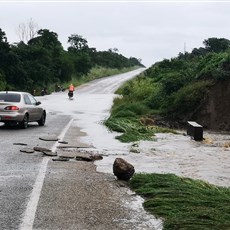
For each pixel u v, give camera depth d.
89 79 96.25
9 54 62.72
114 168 8.80
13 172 9.17
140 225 5.93
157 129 19.61
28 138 15.16
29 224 5.84
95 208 6.71
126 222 6.05
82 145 13.83
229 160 11.73
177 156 12.34
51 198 7.19
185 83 27.62
